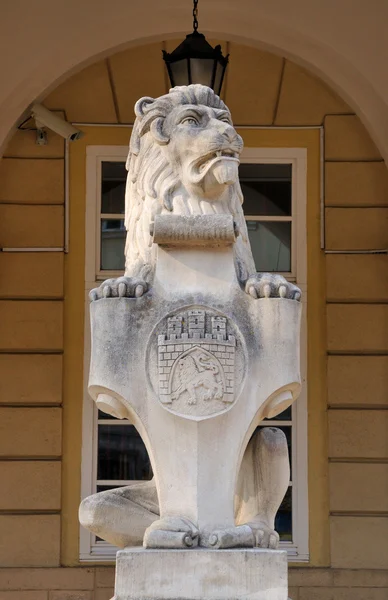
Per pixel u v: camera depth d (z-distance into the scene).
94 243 13.27
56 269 13.16
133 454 12.91
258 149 13.47
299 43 13.27
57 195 13.30
